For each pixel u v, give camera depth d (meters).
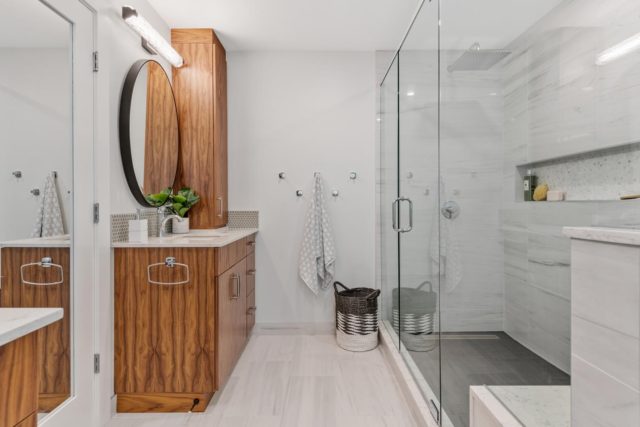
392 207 2.58
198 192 2.63
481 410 1.15
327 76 3.00
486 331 1.23
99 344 1.69
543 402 0.99
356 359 2.46
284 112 3.00
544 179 1.05
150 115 2.22
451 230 1.51
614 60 0.92
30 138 1.33
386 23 2.56
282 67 2.99
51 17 1.43
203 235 2.44
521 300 1.10
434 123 1.71
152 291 1.81
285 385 2.08
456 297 1.45
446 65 1.56
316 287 2.84
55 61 1.45
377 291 2.69
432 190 1.74
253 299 2.90
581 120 0.99
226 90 2.95
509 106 1.22
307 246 2.87
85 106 1.62
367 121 3.01
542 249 1.03
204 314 1.81
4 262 1.23
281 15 2.45
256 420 1.74
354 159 3.01
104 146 1.75
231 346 2.12
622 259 0.62
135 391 1.81
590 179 0.95
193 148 2.63
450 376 1.47
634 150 0.86
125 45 1.99
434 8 1.70
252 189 2.99
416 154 2.01
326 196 3.01
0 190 1.21
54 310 0.75
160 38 2.18
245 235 2.41
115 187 1.89
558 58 1.06
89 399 1.63
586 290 0.71
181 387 1.81
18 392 0.68
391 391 2.02
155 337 1.81
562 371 0.96
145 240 1.91
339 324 2.69
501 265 1.20
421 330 1.91
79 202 1.58
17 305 1.28
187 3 2.29
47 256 1.42
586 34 0.99
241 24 2.55
